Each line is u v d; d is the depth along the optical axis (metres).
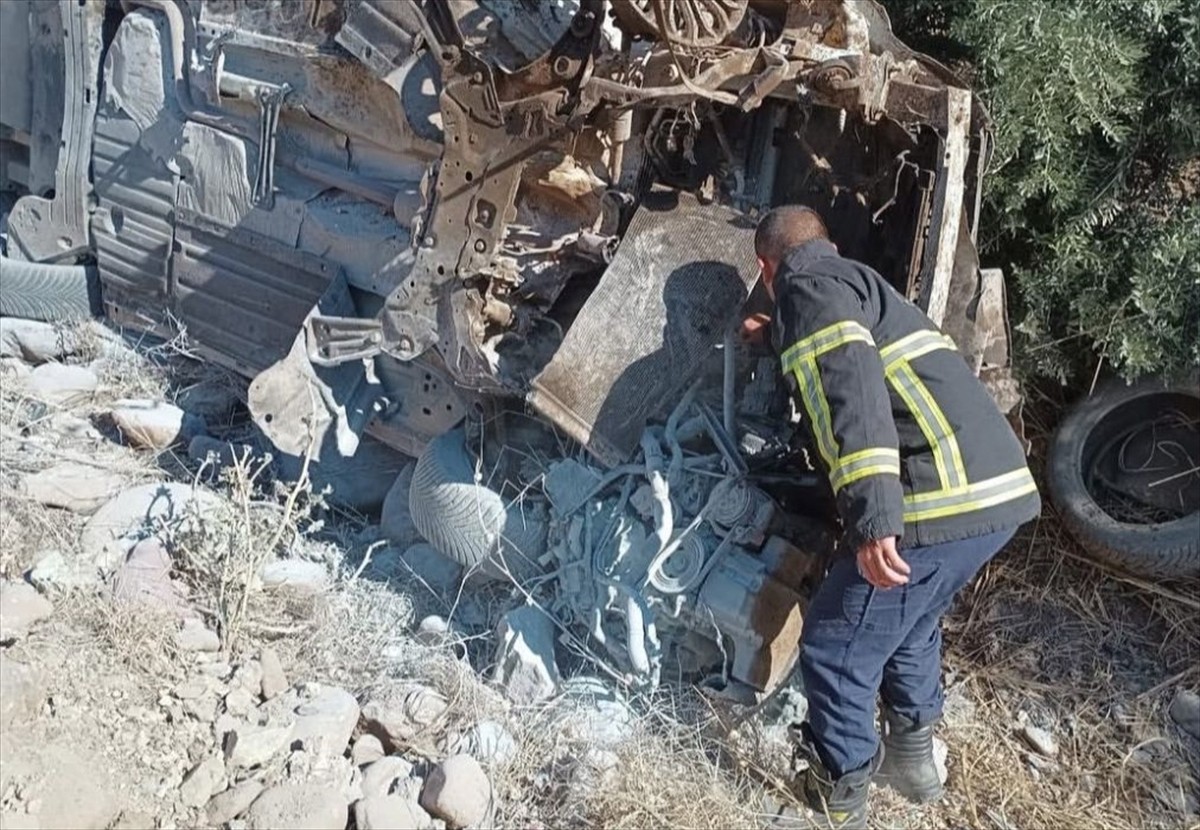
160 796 2.92
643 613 3.38
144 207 4.74
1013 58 3.81
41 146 5.17
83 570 3.51
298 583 3.66
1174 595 4.02
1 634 3.14
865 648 2.99
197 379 4.77
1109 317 3.97
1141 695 3.84
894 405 2.90
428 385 3.93
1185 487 4.11
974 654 3.98
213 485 4.15
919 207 3.37
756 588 3.29
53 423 4.38
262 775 3.04
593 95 3.12
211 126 4.43
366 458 4.21
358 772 3.16
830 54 3.09
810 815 3.22
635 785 3.19
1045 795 3.53
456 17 3.28
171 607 3.46
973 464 2.88
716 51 3.10
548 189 3.50
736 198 3.60
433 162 3.50
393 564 3.94
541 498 3.66
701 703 3.47
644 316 3.46
